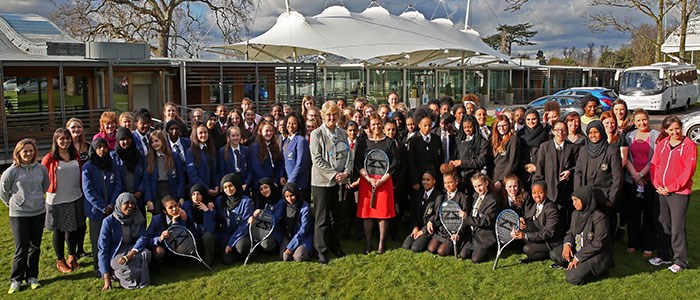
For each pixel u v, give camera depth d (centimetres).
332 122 663
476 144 726
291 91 2347
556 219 642
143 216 641
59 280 620
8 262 684
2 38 1931
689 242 713
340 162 663
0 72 1351
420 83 3381
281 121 790
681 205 612
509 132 712
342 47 2233
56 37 2067
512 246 702
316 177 661
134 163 650
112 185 634
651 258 655
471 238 679
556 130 660
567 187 665
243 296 576
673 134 610
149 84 1833
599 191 623
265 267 652
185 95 1808
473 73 3794
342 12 2611
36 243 598
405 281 609
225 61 1931
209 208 670
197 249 662
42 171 598
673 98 3019
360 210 693
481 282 604
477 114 772
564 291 575
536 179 670
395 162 698
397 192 746
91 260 680
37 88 1561
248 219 670
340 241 746
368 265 657
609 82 5062
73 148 631
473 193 724
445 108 849
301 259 667
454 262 662
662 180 620
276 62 2084
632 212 677
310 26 2339
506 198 688
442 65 3219
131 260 604
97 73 1673
